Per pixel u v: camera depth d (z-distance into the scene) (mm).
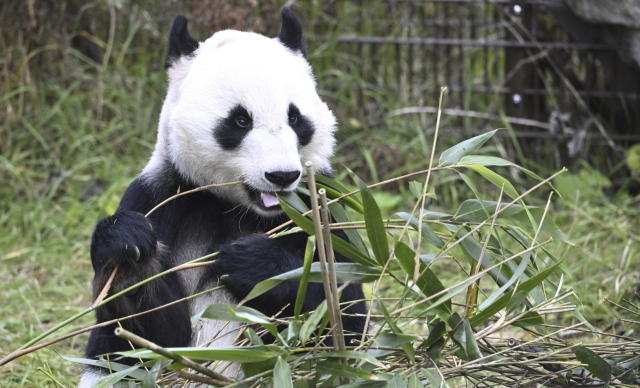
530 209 5398
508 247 10125
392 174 13023
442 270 10344
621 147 12953
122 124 13516
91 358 5926
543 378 5223
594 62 13180
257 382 4574
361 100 14016
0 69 13461
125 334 3973
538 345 5512
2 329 8656
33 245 11211
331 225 5125
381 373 4715
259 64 5559
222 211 6121
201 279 5969
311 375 4754
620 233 10461
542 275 4805
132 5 14727
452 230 5367
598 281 9422
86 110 14070
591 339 7789
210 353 4340
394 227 5418
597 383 5398
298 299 4672
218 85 5555
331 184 5664
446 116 13820
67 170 13062
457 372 5062
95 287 5266
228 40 5930
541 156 13484
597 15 12266
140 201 5992
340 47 14461
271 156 5359
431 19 14945
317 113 5836
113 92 13898
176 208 6004
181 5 13859
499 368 5328
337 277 4840
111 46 13938
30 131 13219
